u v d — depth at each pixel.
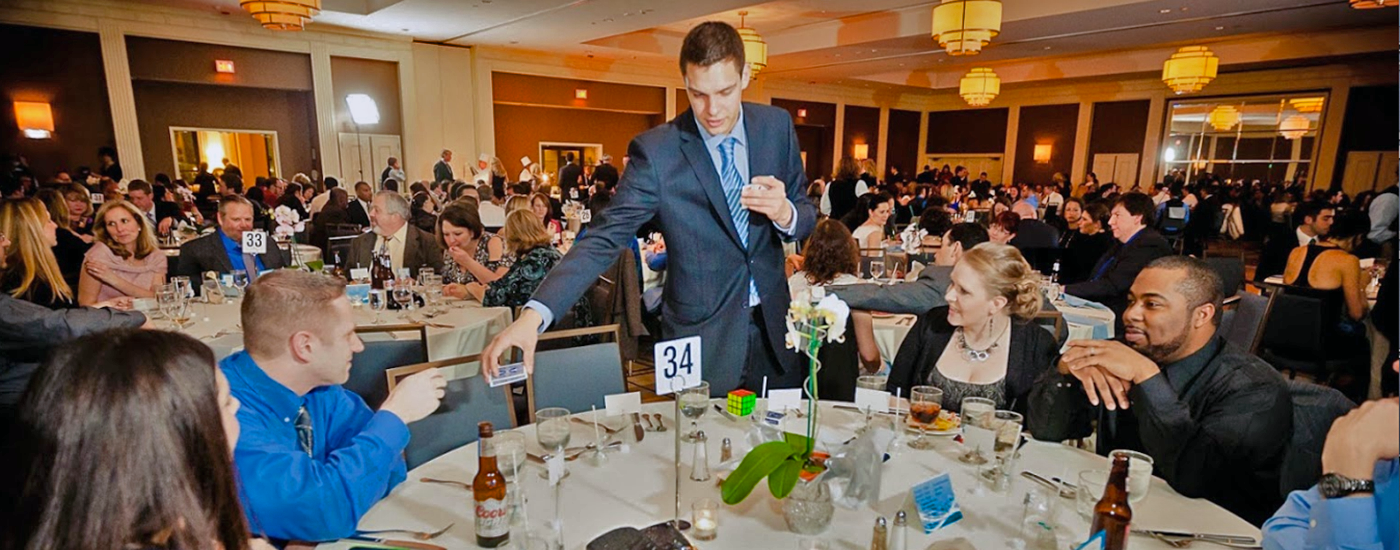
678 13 7.97
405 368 1.72
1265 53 10.27
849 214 5.95
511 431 1.54
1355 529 0.62
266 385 1.32
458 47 11.04
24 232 2.62
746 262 1.60
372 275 3.26
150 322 2.45
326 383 1.40
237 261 3.62
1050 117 15.38
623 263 3.70
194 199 8.39
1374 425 0.61
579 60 12.20
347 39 9.89
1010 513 1.22
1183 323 1.45
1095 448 1.75
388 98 10.55
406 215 3.85
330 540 1.16
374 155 10.51
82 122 8.37
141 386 0.73
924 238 4.53
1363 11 7.35
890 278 3.71
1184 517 1.22
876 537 1.01
